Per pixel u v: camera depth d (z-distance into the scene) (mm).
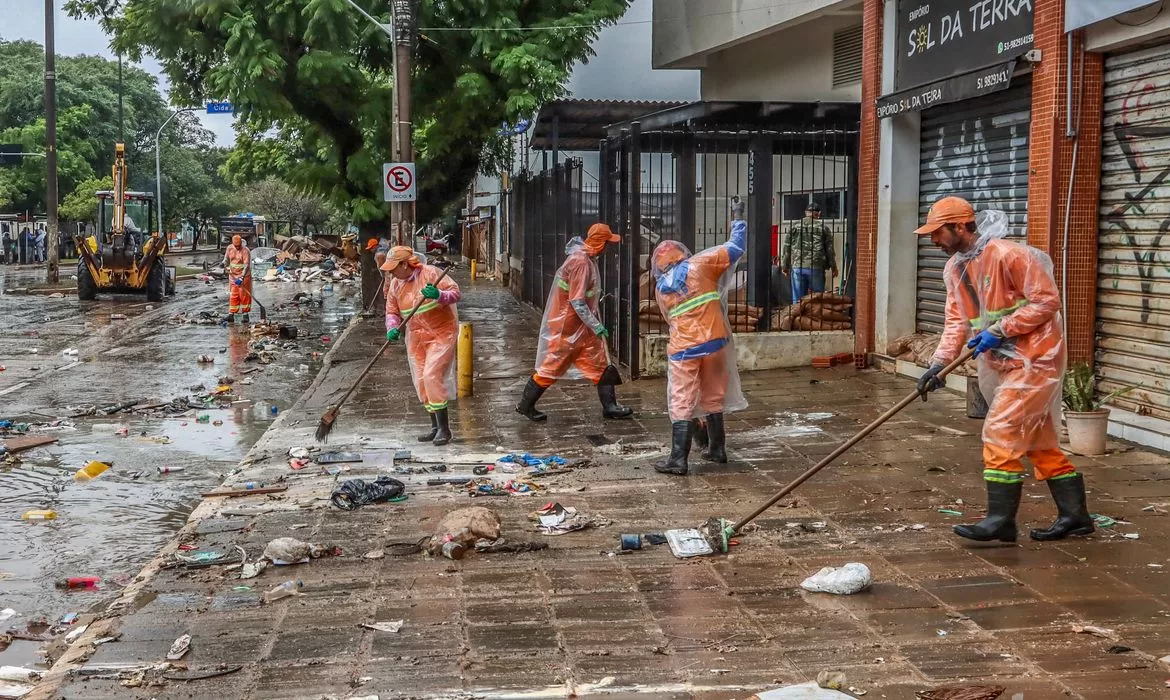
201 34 20344
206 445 9664
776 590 5082
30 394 12336
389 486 7016
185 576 5516
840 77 15188
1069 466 5742
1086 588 4980
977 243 5637
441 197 23562
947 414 9305
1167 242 7867
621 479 7352
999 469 5633
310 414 10352
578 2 20766
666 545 5836
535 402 9617
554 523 6215
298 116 22453
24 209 61625
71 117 62156
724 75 18484
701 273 7398
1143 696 3820
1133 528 5898
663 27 18984
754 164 13359
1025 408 5531
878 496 6723
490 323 19172
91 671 4320
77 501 7793
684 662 4266
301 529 6301
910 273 11609
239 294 20516
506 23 19734
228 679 4199
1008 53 9172
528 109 19078
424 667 4270
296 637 4625
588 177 24641
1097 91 8508
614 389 10734
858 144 13016
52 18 31250
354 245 44750
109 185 54062
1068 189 8562
